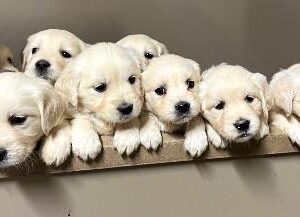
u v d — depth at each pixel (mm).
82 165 495
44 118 475
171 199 526
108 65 500
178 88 510
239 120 488
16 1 810
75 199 506
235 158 525
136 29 865
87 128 500
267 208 548
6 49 698
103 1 838
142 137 505
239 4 879
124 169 508
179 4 864
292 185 545
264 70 918
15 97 462
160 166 514
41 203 501
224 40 895
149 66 533
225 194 535
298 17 898
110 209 517
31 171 485
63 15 833
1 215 498
